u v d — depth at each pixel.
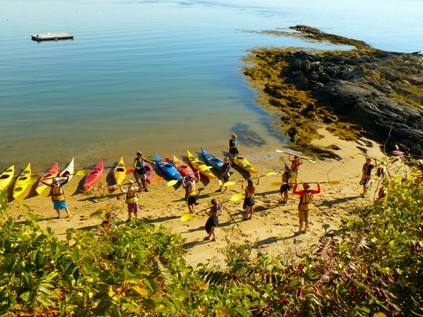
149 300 3.56
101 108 26.88
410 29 81.69
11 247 3.84
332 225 13.34
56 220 13.53
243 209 14.54
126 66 39.47
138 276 3.68
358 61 38.22
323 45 53.72
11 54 43.62
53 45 49.75
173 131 23.39
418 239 5.25
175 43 53.22
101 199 15.51
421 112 25.52
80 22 73.75
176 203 15.35
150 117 25.53
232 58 43.97
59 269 3.66
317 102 29.03
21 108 26.34
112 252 4.91
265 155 20.62
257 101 29.48
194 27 70.19
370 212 6.93
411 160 8.69
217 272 5.00
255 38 58.69
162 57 44.16
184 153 20.61
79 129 23.08
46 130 22.73
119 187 16.58
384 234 5.62
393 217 6.33
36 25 68.31
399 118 24.59
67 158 19.36
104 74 36.12
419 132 23.27
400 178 7.51
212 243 11.84
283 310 4.29
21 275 3.58
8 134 21.92
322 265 4.34
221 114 26.61
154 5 113.06
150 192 16.31
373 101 26.53
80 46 49.50
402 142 22.61
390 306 3.96
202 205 15.17
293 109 27.59
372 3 163.75
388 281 4.33
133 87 32.19
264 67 39.56
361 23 89.31
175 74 36.75
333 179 17.84
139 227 5.74
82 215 14.05
